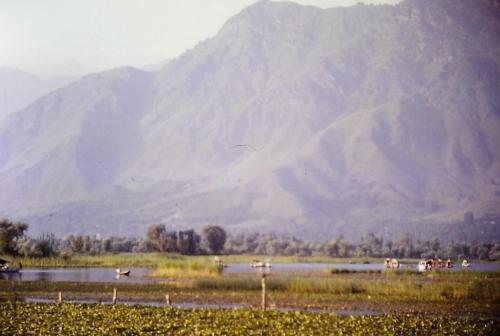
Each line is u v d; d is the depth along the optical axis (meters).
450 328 66.88
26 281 120.44
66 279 128.62
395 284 102.00
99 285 111.94
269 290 103.44
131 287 108.38
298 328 65.88
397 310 81.50
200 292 101.00
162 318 71.12
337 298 92.88
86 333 62.69
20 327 65.62
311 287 101.88
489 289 96.38
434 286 99.44
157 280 125.19
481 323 70.31
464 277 140.00
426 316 76.19
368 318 72.06
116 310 76.75
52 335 61.72
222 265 185.62
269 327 66.50
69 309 77.75
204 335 62.16
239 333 63.00
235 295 96.88
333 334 62.94
